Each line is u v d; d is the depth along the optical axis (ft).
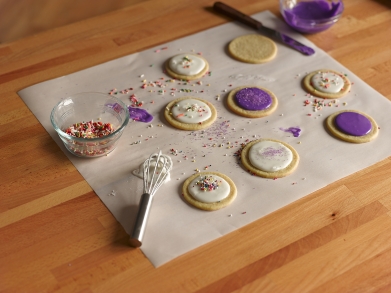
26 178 1.86
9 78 2.28
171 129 2.04
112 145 1.91
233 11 2.61
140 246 1.64
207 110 2.10
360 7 2.72
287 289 1.54
